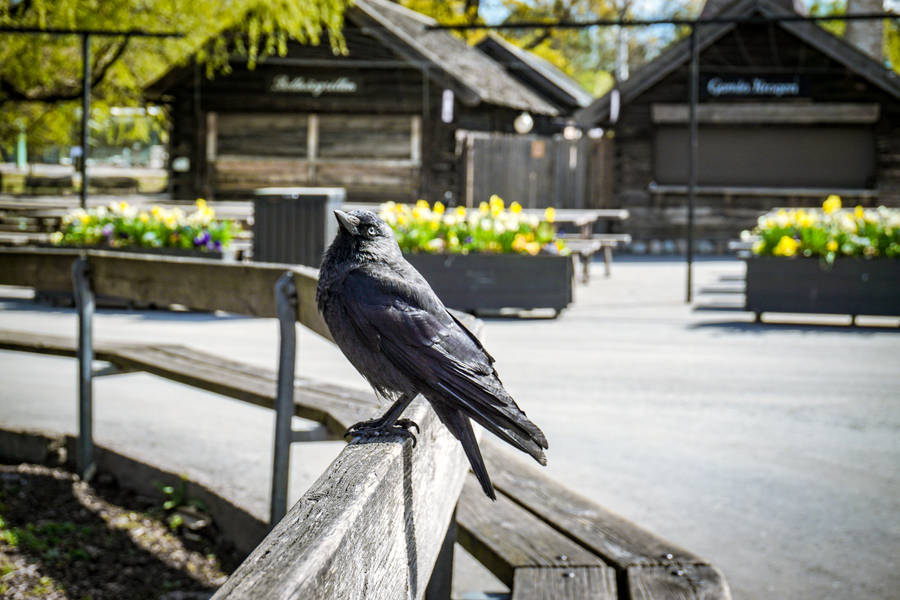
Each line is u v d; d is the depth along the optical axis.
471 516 3.56
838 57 25.50
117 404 7.57
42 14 19.69
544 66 41.19
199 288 5.20
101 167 45.53
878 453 6.27
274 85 26.27
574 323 12.40
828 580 4.22
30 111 27.16
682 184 27.20
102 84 24.06
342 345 2.39
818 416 7.30
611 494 5.39
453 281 12.71
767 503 5.26
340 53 26.19
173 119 26.88
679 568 3.10
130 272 5.55
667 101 26.92
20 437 5.95
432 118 26.28
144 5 21.45
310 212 12.95
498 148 27.34
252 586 1.20
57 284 5.83
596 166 27.56
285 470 4.54
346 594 1.43
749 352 10.16
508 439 1.98
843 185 26.56
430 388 2.17
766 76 26.34
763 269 12.36
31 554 4.41
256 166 26.53
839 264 12.07
